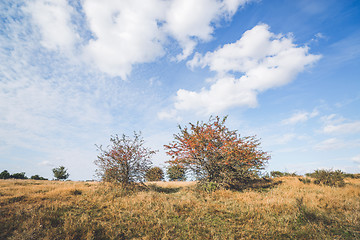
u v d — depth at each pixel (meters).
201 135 11.62
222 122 12.65
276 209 6.73
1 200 7.31
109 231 4.93
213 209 7.01
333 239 4.68
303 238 4.77
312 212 6.05
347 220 5.76
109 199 8.10
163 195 9.13
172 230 5.16
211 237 4.88
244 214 6.39
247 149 12.11
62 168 26.09
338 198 7.88
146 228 5.21
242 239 4.76
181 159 12.24
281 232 5.12
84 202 7.65
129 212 6.36
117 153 12.28
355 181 14.67
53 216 5.70
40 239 4.27
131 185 11.92
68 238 4.39
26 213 5.72
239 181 12.45
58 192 9.06
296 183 12.12
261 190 10.94
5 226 4.84
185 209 6.90
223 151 11.70
